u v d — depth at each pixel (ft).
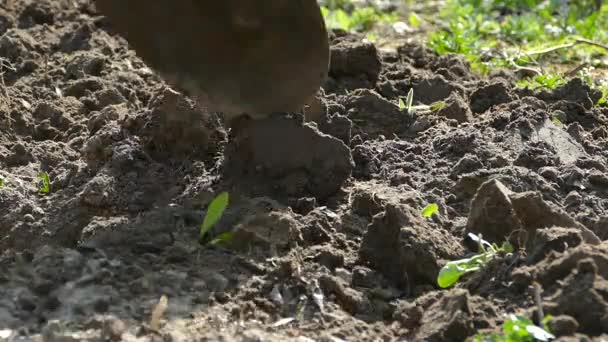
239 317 15.26
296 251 16.60
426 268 15.99
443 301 15.01
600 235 17.21
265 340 14.42
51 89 23.54
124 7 17.98
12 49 24.93
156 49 18.22
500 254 15.99
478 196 16.78
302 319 15.26
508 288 15.38
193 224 17.37
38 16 27.45
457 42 28.84
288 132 18.33
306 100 18.35
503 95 22.57
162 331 14.66
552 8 34.65
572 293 14.56
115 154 18.83
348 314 15.55
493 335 14.06
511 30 31.30
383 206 17.49
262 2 17.21
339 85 23.32
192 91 18.54
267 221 16.94
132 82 23.70
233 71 17.93
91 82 23.40
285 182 18.29
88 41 25.94
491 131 20.59
